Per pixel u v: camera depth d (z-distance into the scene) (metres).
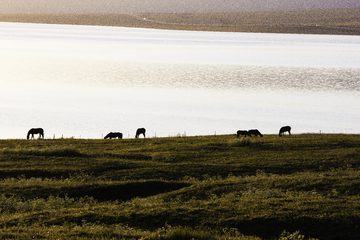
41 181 73.12
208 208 50.78
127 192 67.12
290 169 84.38
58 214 49.53
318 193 58.84
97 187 67.31
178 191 65.06
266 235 43.47
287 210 48.69
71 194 64.75
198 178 79.25
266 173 81.50
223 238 39.38
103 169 85.06
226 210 49.78
